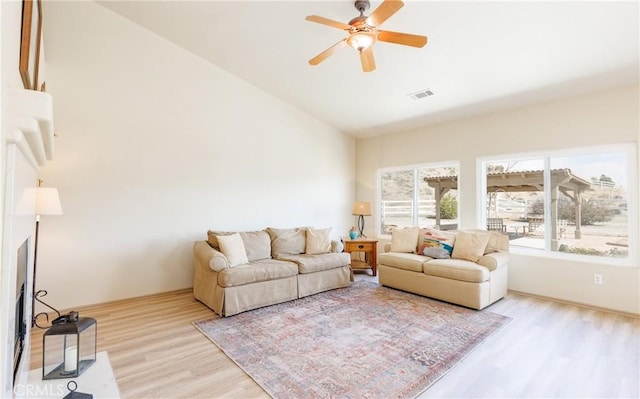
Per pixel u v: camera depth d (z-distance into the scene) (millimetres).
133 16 3686
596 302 3619
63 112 3402
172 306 3645
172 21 3646
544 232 4102
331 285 4359
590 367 2346
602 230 3670
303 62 4090
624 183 3529
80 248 3500
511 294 4172
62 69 3396
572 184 3895
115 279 3725
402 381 2166
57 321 1747
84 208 3521
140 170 3893
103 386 1646
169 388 2068
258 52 4020
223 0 3129
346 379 2188
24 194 1718
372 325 3119
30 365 2293
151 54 3965
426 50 3371
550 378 2205
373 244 5324
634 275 3395
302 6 3064
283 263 3914
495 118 4516
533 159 4238
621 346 2670
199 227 4383
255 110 4969
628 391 2053
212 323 3148
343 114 5453
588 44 2928
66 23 3414
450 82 3928
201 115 4398
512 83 3744
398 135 5812
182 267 4230
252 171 4949
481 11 2740
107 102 3658
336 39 3547
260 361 2420
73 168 3457
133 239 3844
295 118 5504
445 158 5102
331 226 6105
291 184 5457
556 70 3383
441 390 2072
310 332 2951
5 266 1232
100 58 3611
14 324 1535
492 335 2891
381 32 2463
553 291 3939
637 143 3387
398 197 5941
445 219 5297
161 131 4055
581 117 3760
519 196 4375
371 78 4133
